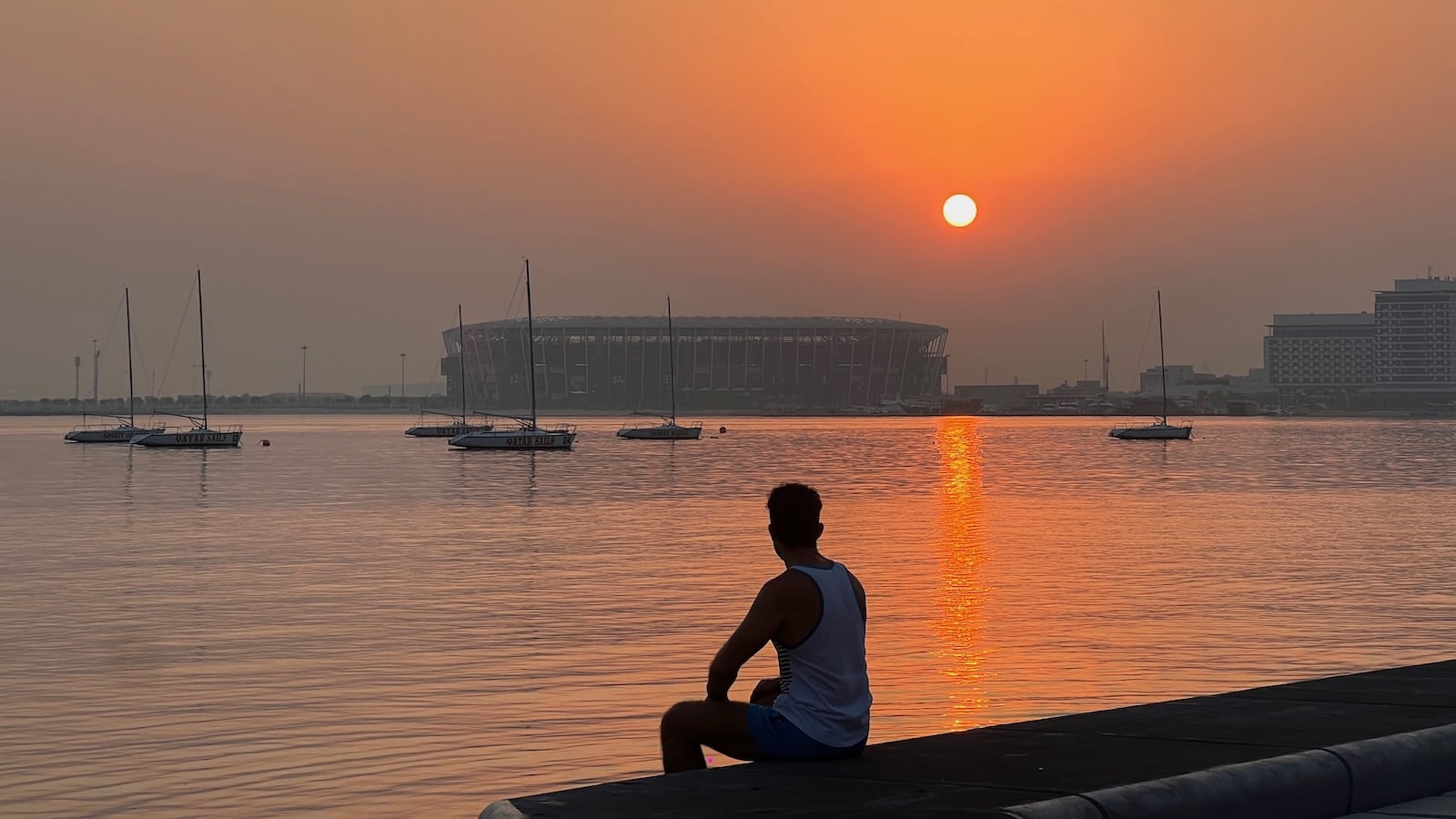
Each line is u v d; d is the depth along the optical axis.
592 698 19.16
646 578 35.16
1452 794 8.70
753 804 7.25
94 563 39.97
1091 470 106.31
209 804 13.63
